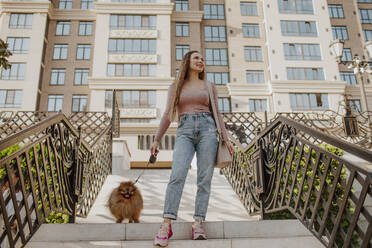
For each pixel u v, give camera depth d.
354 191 5.05
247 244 2.24
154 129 17.41
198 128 2.44
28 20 22.05
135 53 21.69
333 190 1.92
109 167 5.93
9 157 1.80
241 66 23.12
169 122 2.57
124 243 2.19
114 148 6.39
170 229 2.24
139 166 16.45
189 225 2.52
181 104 2.55
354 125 7.61
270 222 2.68
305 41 23.05
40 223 2.21
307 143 2.34
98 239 2.44
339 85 21.75
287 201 2.63
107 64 21.33
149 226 2.50
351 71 23.50
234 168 4.88
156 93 20.67
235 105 21.58
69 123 2.87
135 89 20.64
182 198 4.60
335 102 21.41
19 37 21.56
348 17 25.08
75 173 3.10
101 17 22.23
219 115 2.62
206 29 24.27
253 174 3.78
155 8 22.62
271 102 21.72
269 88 21.83
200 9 24.80
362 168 1.65
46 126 2.27
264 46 23.67
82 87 21.92
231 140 5.25
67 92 21.70
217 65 23.34
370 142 7.45
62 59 22.38
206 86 2.66
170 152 16.02
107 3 22.30
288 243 2.31
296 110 21.25
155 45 22.02
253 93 21.86
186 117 2.46
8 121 7.66
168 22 22.56
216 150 2.46
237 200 4.64
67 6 23.73
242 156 4.46
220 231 2.56
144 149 16.75
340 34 24.64
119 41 21.89
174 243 2.17
